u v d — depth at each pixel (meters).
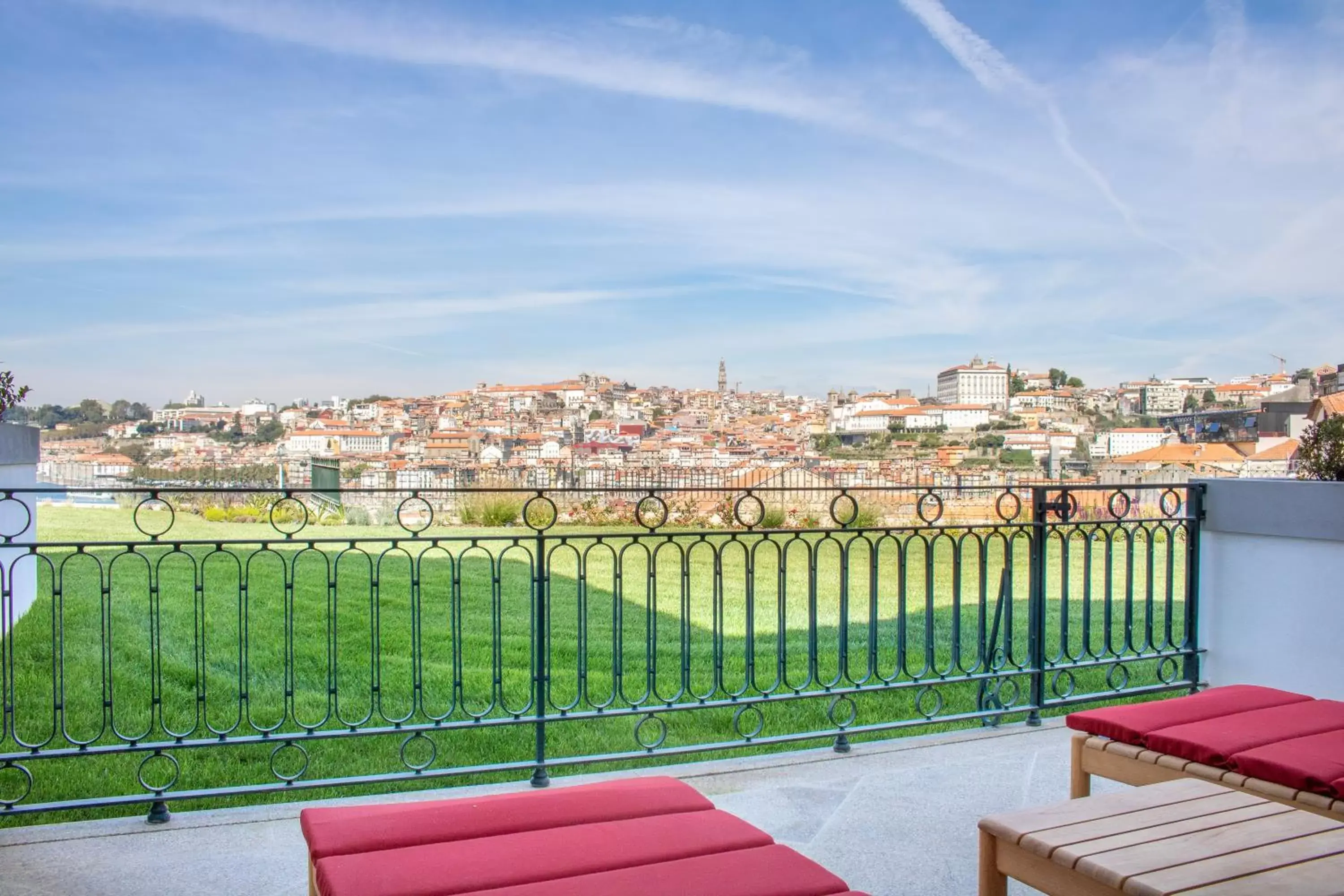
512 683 5.39
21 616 6.37
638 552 12.21
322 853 1.77
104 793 3.62
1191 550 4.64
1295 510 4.25
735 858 1.75
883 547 12.91
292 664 3.40
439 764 4.03
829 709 3.93
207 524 14.65
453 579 3.54
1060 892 1.84
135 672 5.32
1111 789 3.48
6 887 2.67
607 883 1.64
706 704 3.71
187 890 2.66
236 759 4.07
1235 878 1.69
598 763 3.99
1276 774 2.30
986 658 4.51
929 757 3.85
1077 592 9.70
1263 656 4.42
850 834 3.10
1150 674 5.80
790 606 8.70
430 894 1.60
